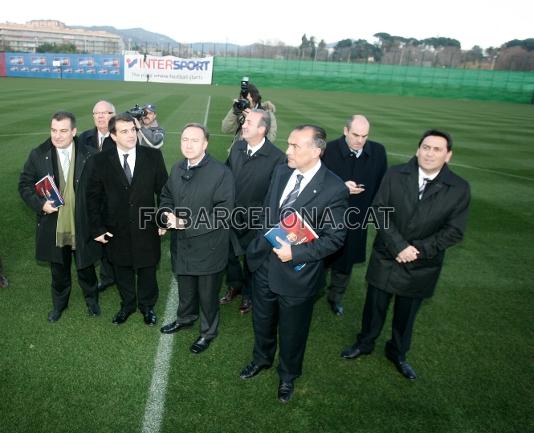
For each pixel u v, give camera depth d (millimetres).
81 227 2984
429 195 2477
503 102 34562
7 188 5918
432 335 3297
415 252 2506
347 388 2693
